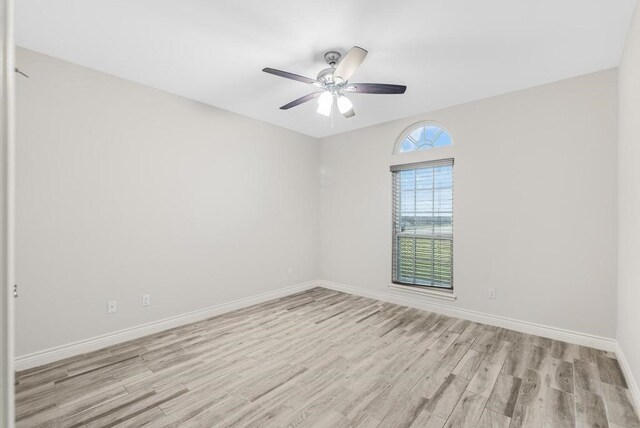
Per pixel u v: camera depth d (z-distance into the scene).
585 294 2.73
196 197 3.39
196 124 3.39
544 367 2.35
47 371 2.29
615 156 2.60
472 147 3.38
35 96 2.38
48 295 2.43
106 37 2.21
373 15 1.97
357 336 2.96
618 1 1.84
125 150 2.85
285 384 2.13
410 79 2.87
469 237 3.40
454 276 3.51
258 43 2.30
